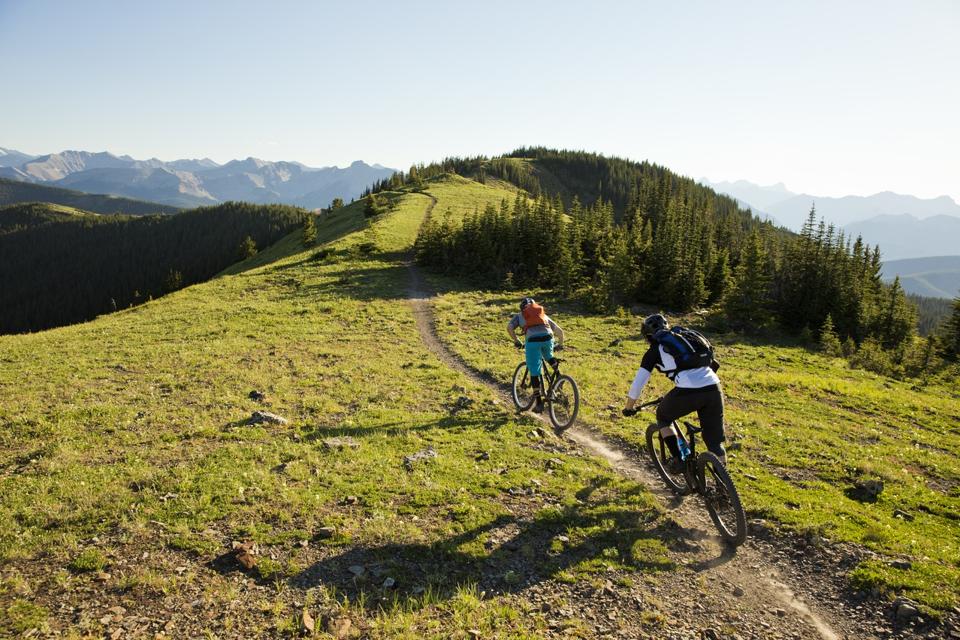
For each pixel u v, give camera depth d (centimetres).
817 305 5584
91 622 482
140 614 497
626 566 598
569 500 752
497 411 1208
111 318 2966
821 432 1221
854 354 3781
